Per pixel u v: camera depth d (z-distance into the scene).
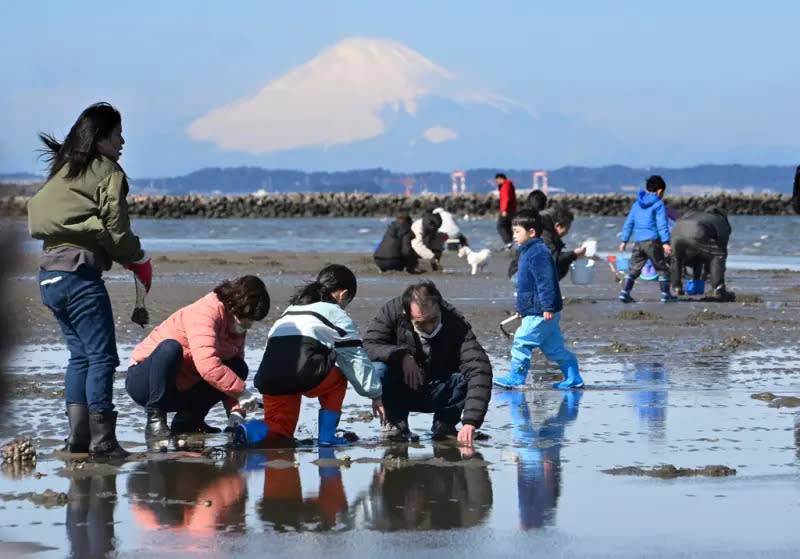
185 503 12.26
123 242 14.95
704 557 10.20
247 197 198.25
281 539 10.79
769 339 28.31
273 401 16.27
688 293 41.69
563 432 16.55
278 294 39.78
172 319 16.70
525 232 20.81
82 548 10.48
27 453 14.49
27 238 19.61
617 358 24.92
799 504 12.15
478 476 13.62
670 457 14.69
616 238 94.75
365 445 15.78
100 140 15.13
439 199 199.75
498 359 24.81
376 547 10.52
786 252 74.62
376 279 48.34
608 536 10.88
